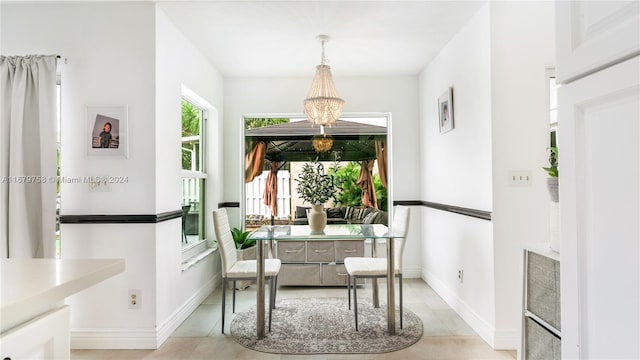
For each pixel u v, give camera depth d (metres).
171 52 2.90
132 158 2.60
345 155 4.54
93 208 2.59
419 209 4.44
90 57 2.61
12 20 2.63
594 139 0.73
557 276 1.44
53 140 2.50
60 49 2.62
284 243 4.03
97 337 2.56
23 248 2.43
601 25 0.71
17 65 2.48
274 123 4.51
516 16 2.58
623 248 0.65
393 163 4.45
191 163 3.79
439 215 3.73
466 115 2.99
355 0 2.62
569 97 0.80
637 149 0.62
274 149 4.52
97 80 2.61
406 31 3.13
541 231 2.55
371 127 4.54
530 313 1.66
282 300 3.59
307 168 3.27
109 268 1.07
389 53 3.66
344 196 4.51
